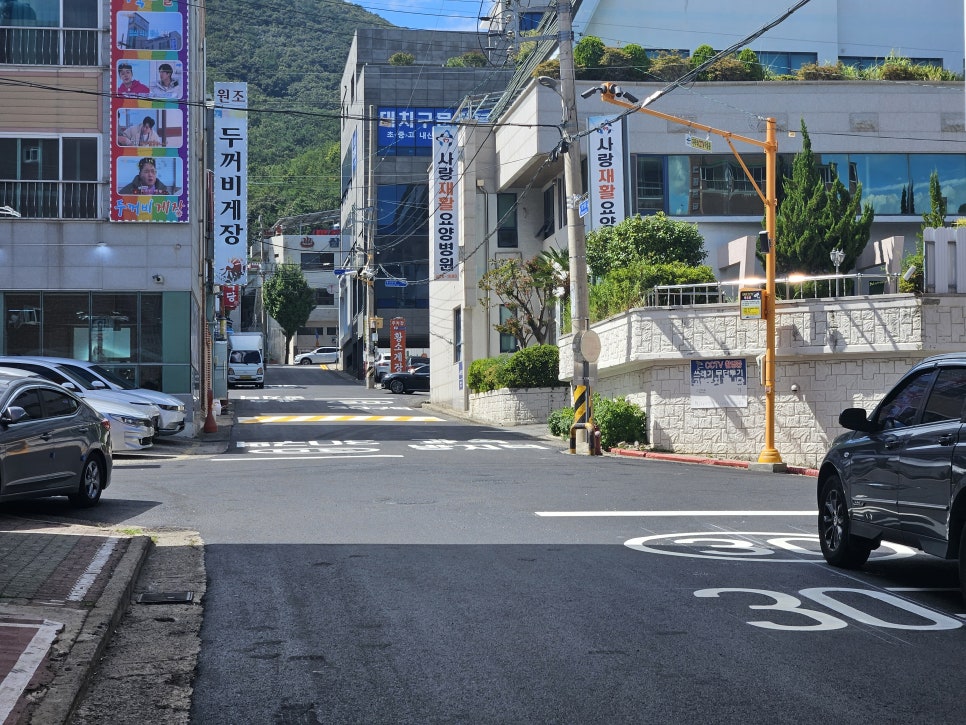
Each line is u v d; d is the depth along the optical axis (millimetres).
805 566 10398
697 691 6137
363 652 7078
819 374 26016
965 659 6848
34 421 13500
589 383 27188
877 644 7238
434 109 81812
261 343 69188
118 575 9086
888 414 9828
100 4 30984
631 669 6609
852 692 6105
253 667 6758
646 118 40500
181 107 31156
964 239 24703
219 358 47062
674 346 27219
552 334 45156
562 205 44281
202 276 38344
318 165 121688
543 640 7359
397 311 81125
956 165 40844
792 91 40688
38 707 5605
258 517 13938
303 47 147375
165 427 26266
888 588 9297
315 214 115438
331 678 6477
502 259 45812
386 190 81250
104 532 12414
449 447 28219
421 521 13578
